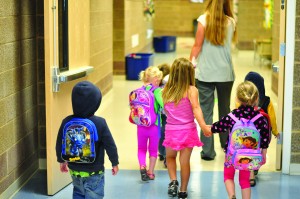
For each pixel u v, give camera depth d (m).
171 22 29.95
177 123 5.14
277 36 11.31
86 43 6.20
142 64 13.78
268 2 19.38
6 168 5.13
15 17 5.33
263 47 16.45
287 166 6.18
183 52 21.50
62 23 5.46
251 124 4.58
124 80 13.92
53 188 5.39
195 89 5.11
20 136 5.57
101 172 4.15
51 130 5.28
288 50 5.99
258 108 5.29
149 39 20.09
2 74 4.95
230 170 4.77
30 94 5.91
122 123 8.97
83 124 4.03
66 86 5.64
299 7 5.92
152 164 5.94
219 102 6.72
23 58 5.63
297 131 6.12
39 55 6.11
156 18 29.95
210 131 4.83
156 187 5.69
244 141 4.57
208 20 6.49
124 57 14.23
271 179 6.00
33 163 6.10
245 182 4.75
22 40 5.58
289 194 5.50
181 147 5.12
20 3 5.49
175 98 5.09
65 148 4.07
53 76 5.20
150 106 5.76
